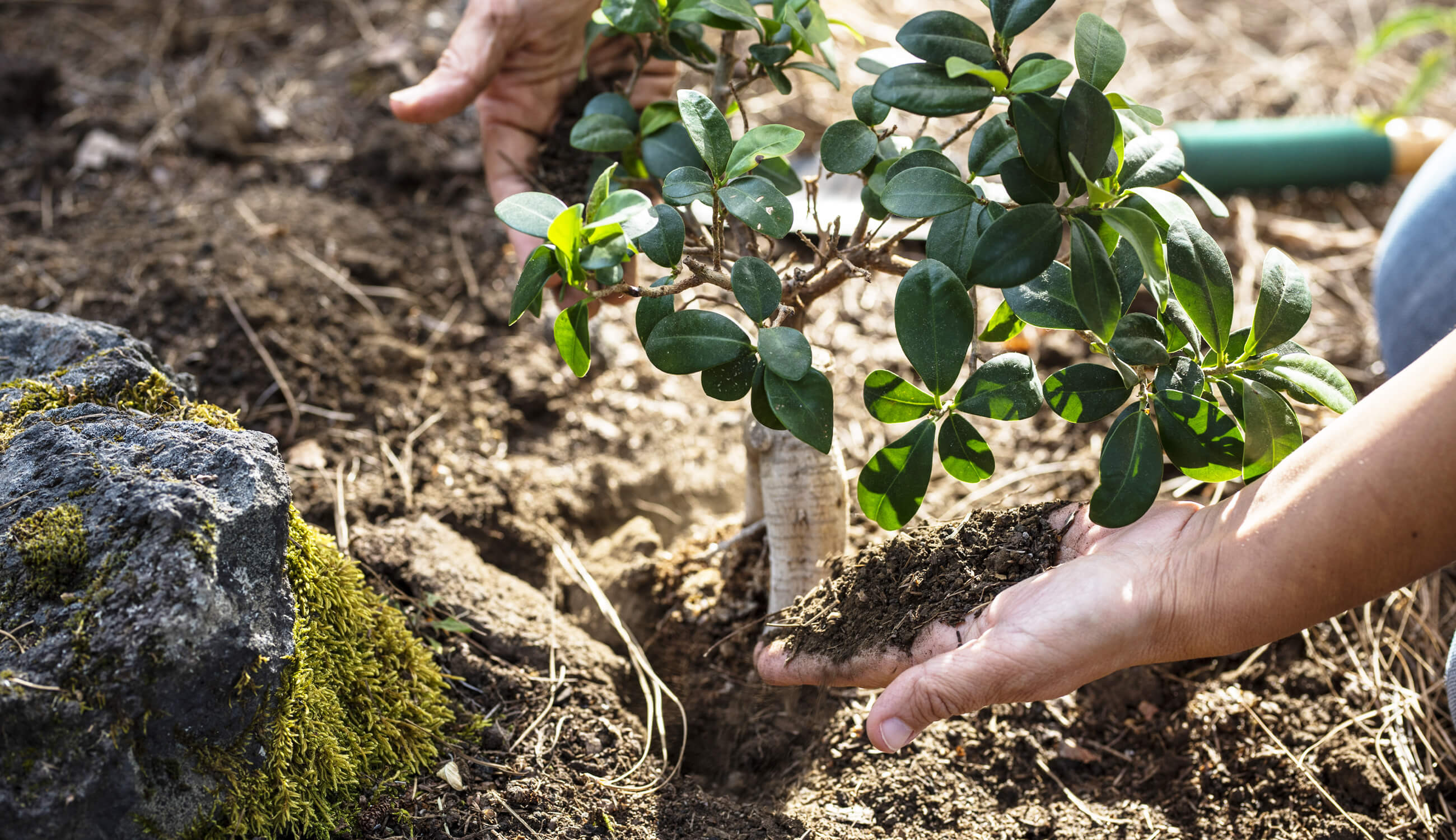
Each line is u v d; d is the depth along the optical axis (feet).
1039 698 4.33
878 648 4.66
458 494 6.91
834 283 4.97
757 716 5.93
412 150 9.28
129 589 3.84
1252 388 4.22
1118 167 3.97
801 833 5.04
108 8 11.44
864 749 5.57
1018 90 3.88
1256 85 11.73
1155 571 4.23
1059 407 4.23
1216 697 5.78
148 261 7.91
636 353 8.32
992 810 5.34
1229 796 5.41
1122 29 12.84
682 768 5.74
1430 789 5.39
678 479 7.49
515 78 6.60
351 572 5.09
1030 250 3.71
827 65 5.37
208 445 4.37
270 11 11.51
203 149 9.32
